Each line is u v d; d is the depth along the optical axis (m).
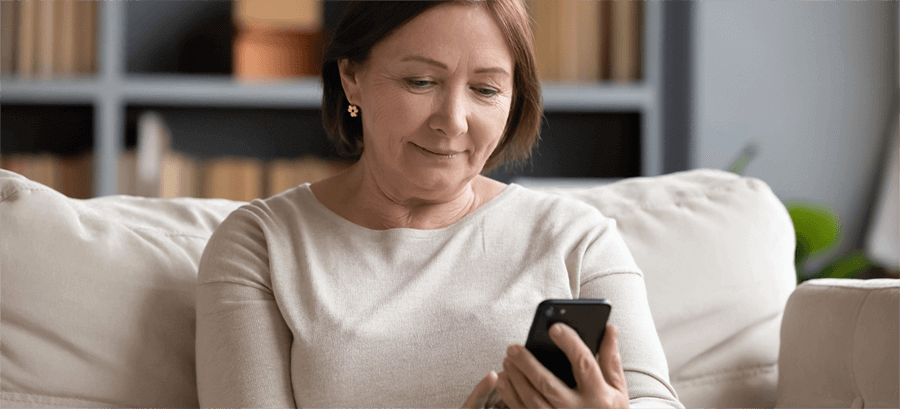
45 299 0.86
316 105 2.46
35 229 0.88
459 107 0.83
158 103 2.50
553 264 0.90
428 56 0.81
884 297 0.91
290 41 2.39
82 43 2.32
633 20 2.42
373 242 0.91
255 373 0.81
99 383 0.88
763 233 1.16
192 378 0.94
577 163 2.72
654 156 2.43
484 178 1.03
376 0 0.84
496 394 0.79
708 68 2.42
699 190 1.20
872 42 2.49
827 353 0.96
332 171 2.41
